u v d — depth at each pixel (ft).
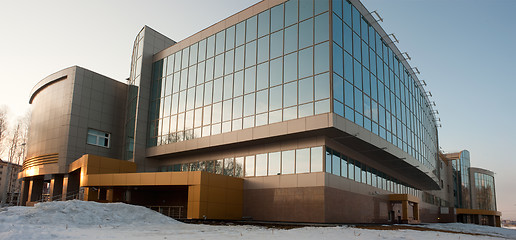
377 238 52.65
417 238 55.47
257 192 104.88
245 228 68.23
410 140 143.33
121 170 124.77
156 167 136.26
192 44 131.34
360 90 105.60
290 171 100.07
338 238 50.70
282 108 100.01
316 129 91.81
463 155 344.69
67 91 144.66
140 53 143.95
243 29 116.06
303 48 99.86
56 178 141.69
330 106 90.84
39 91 163.02
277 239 48.06
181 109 127.95
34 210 65.77
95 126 147.23
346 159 107.45
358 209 109.09
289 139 102.68
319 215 91.45
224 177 101.14
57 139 141.38
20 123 241.55
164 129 131.75
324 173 93.35
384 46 128.47
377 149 112.37
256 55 110.22
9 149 234.79
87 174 113.91
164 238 47.37
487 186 360.28
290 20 104.78
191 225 71.56
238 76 113.19
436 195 232.53
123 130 156.56
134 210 75.72
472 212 286.05
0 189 378.73
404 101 142.51
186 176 95.45
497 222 340.80
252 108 106.83
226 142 110.32
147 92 141.08
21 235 43.52
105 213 71.15
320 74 94.68
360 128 101.09
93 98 148.66
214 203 96.22
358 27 110.42
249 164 109.70
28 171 151.94
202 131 118.42
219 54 120.78
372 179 124.47
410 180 171.32
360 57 108.68
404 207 133.49
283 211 98.22
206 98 120.57
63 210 67.00
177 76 133.59
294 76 99.81
